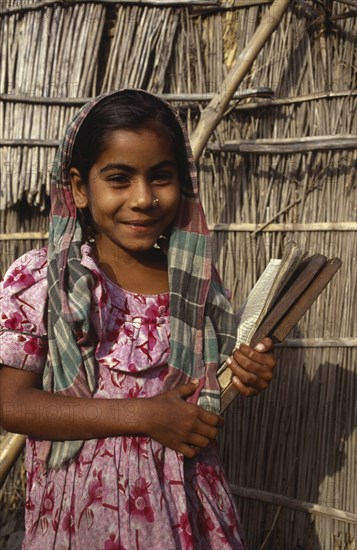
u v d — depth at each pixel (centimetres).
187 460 146
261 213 234
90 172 145
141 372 144
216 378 149
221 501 148
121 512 135
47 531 142
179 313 149
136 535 135
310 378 230
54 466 142
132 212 142
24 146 236
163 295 152
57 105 236
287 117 231
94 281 143
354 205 226
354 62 225
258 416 235
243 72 215
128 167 140
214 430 141
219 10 234
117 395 142
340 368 228
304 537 232
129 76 236
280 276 145
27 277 146
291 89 231
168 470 141
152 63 238
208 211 237
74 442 141
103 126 140
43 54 236
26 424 140
